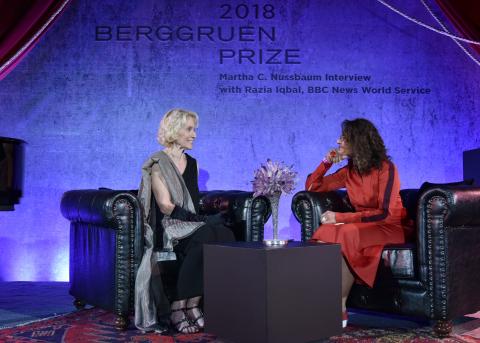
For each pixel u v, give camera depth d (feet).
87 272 11.03
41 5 14.67
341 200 11.67
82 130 16.25
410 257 9.14
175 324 9.66
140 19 16.49
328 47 16.76
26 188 16.07
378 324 10.19
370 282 9.27
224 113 16.52
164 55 16.48
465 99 16.88
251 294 7.28
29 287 14.89
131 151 16.34
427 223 8.93
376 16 16.85
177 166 10.47
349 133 10.33
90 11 16.40
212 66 16.57
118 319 9.62
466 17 15.84
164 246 9.87
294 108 16.63
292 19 16.75
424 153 16.72
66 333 9.46
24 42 14.88
